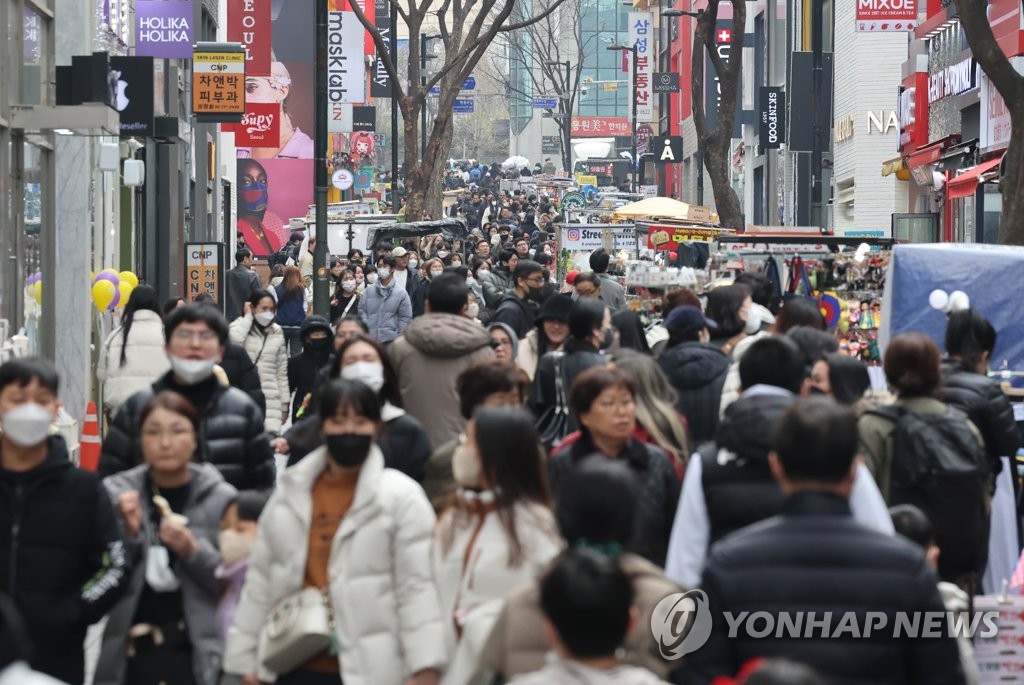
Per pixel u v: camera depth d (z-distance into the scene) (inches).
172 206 3233.3
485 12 3855.8
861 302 1590.8
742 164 5826.8
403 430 884.6
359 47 4955.7
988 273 1295.5
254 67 4419.3
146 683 716.7
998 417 928.9
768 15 5251.0
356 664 671.8
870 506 654.5
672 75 7632.9
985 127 2834.6
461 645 642.8
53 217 2042.3
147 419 735.1
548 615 474.0
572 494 541.3
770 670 406.0
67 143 2062.0
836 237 1595.7
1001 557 948.0
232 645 692.7
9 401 691.4
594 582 467.2
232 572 729.6
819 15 2984.7
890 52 3954.2
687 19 7810.0
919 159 3363.7
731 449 692.1
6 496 697.0
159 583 715.4
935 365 853.8
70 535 699.4
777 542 519.8
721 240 1606.8
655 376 876.6
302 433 925.2
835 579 513.3
